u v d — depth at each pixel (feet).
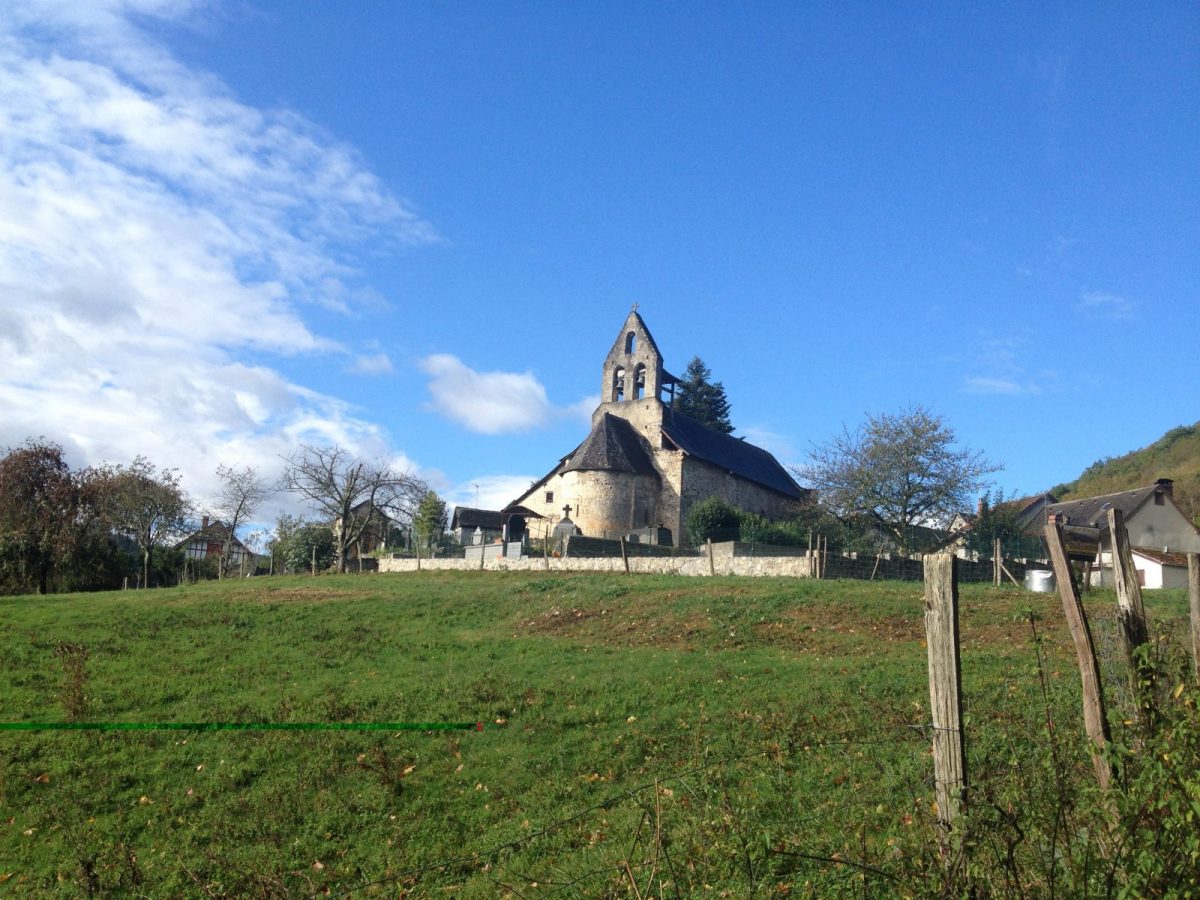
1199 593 22.84
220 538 243.81
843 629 68.64
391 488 167.94
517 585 102.22
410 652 71.56
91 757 47.73
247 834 39.01
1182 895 16.21
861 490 154.92
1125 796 17.03
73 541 171.63
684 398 294.66
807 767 37.63
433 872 34.42
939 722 19.20
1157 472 245.04
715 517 152.97
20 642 75.25
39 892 35.55
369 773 44.21
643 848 29.76
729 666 58.08
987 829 18.58
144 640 77.20
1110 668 25.93
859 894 21.50
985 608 70.38
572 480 176.86
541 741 46.91
